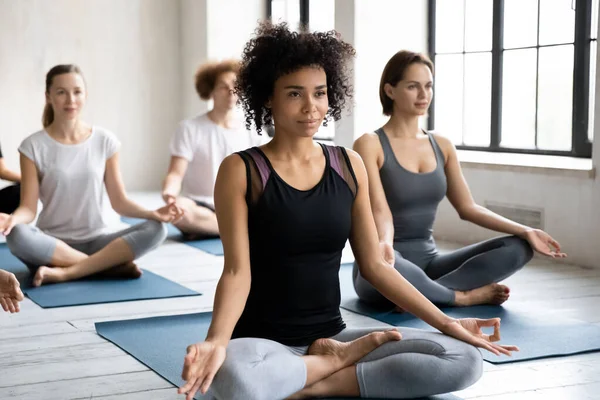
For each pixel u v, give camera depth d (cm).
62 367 317
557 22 583
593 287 448
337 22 689
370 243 271
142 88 938
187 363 223
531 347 331
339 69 264
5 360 326
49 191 477
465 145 666
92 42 909
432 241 422
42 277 452
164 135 952
